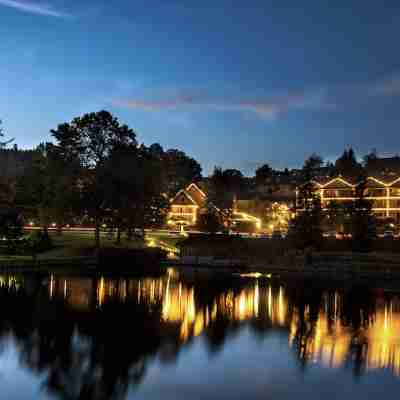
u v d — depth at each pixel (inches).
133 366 1157.1
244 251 4062.5
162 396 985.5
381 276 3282.5
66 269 3149.6
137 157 3681.1
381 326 1665.8
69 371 1109.1
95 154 3627.0
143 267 3619.6
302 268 3565.5
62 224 3838.6
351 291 2556.6
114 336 1421.0
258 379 1092.5
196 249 4089.6
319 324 1683.1
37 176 3722.9
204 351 1299.2
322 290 2576.3
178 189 7485.2
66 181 3420.3
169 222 5723.4
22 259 3166.8
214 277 3093.0
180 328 1555.1
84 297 2050.9
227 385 1052.5
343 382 1084.5
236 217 5841.5
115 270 3307.1
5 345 1289.4
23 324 1519.4
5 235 3021.7
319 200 4256.9
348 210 4202.8
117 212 3550.7
